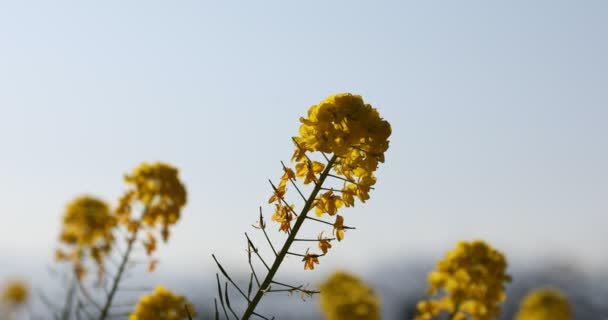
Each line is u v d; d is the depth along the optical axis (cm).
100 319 104
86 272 107
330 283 157
